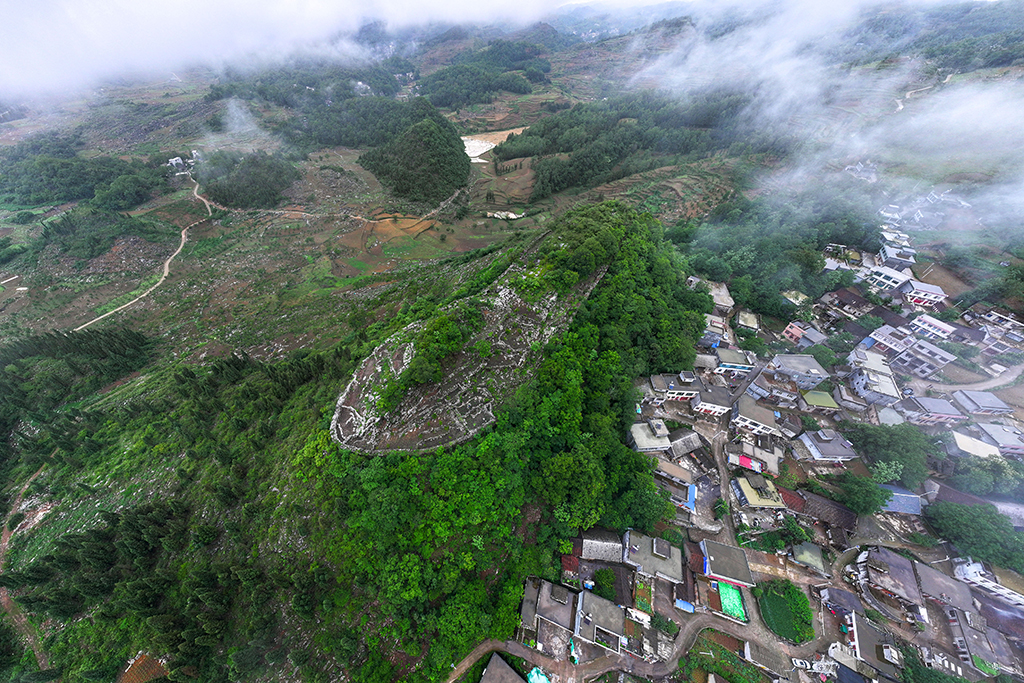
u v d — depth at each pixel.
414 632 47.00
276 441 56.91
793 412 76.88
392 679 45.94
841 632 54.44
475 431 57.75
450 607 47.88
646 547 58.75
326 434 54.72
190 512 51.06
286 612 44.69
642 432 69.62
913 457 64.50
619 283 81.56
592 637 51.44
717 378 83.00
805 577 58.88
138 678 42.66
